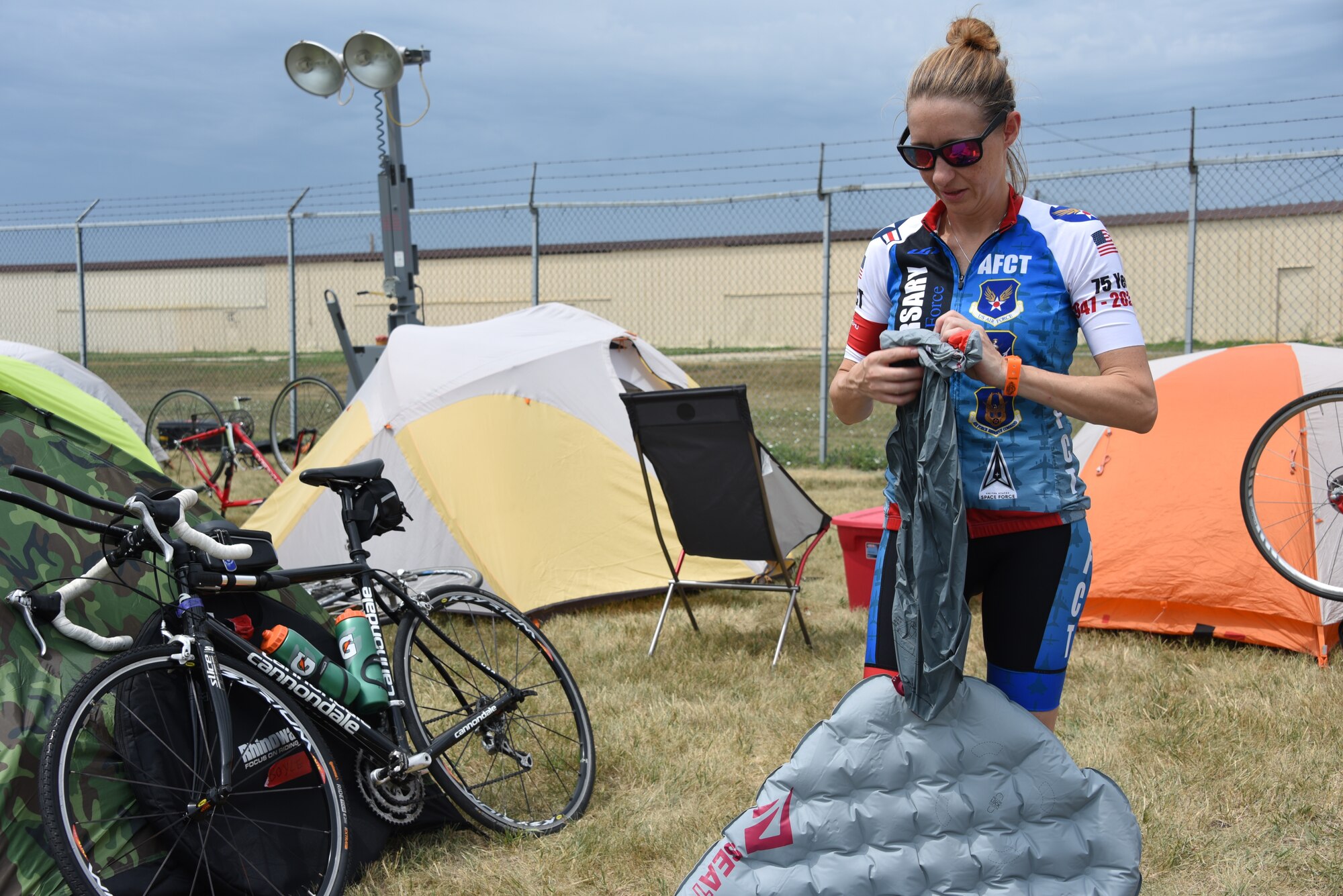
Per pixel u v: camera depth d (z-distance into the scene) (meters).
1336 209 8.45
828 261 10.19
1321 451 4.46
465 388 5.48
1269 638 4.52
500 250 15.71
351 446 5.47
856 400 2.04
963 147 1.81
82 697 2.29
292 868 2.60
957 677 1.88
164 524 2.47
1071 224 1.87
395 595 3.13
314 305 20.94
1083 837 1.89
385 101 8.62
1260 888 2.66
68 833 2.19
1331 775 3.27
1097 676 4.27
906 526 1.88
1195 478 4.80
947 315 1.83
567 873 2.80
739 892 1.95
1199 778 3.27
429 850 2.92
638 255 19.36
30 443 2.99
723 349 17.78
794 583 4.83
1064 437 1.94
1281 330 13.15
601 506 5.64
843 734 1.95
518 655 3.79
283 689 2.64
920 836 1.92
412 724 2.94
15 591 2.56
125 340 20.92
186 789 2.48
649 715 3.93
